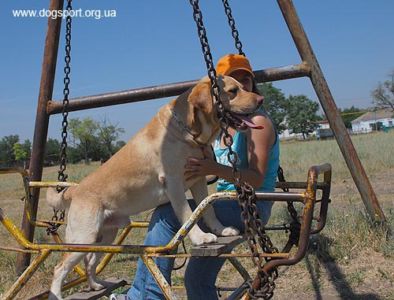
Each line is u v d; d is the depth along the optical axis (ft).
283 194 8.82
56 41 18.83
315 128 284.00
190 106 11.30
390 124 266.57
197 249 9.14
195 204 12.21
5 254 21.08
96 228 12.09
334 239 18.47
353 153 18.69
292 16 17.98
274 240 19.33
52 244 10.30
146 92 17.57
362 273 16.15
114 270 18.56
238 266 14.16
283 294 15.31
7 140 205.16
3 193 59.31
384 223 18.75
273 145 11.37
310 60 17.88
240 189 8.91
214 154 12.05
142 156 11.88
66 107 17.12
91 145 181.68
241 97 11.34
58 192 13.37
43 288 17.01
